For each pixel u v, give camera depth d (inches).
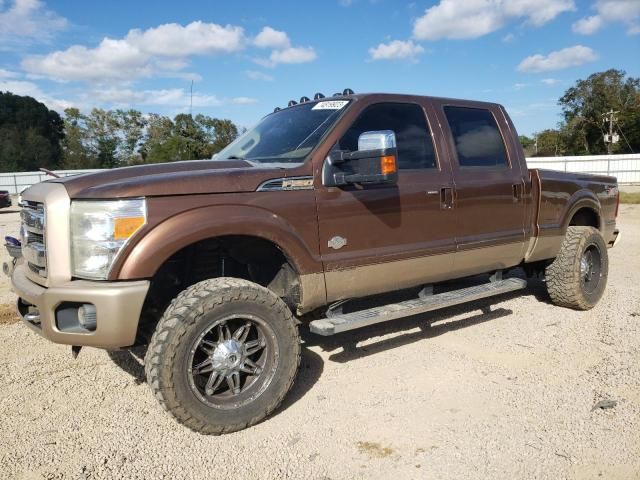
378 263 160.1
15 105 2696.9
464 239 182.4
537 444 123.3
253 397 133.5
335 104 168.6
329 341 194.9
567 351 179.2
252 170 140.6
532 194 205.9
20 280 141.8
